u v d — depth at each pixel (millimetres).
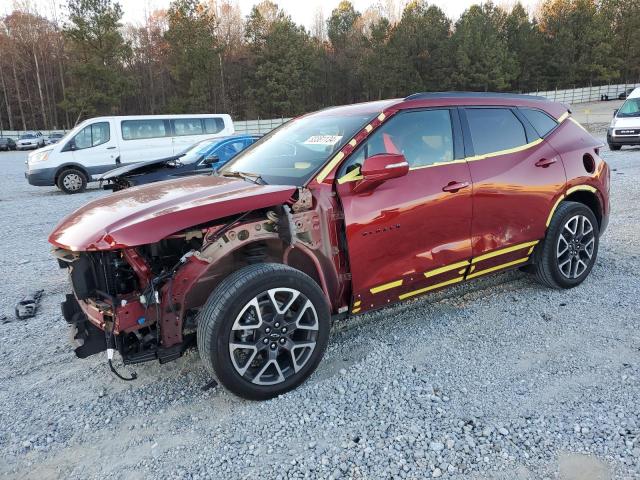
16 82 63062
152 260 3012
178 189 3439
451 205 3707
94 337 3127
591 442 2562
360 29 76062
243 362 3020
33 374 3609
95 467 2600
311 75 61094
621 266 5188
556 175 4332
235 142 10414
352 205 3309
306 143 3725
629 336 3676
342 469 2467
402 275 3582
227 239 2959
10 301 5137
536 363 3381
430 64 65250
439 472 2412
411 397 3053
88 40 51125
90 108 51656
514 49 70875
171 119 15914
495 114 4152
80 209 3404
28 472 2584
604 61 72875
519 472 2393
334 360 3559
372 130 3484
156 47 67438
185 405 3115
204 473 2498
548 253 4395
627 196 8984
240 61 65062
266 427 2832
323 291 3307
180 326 2953
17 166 26219
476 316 4172
